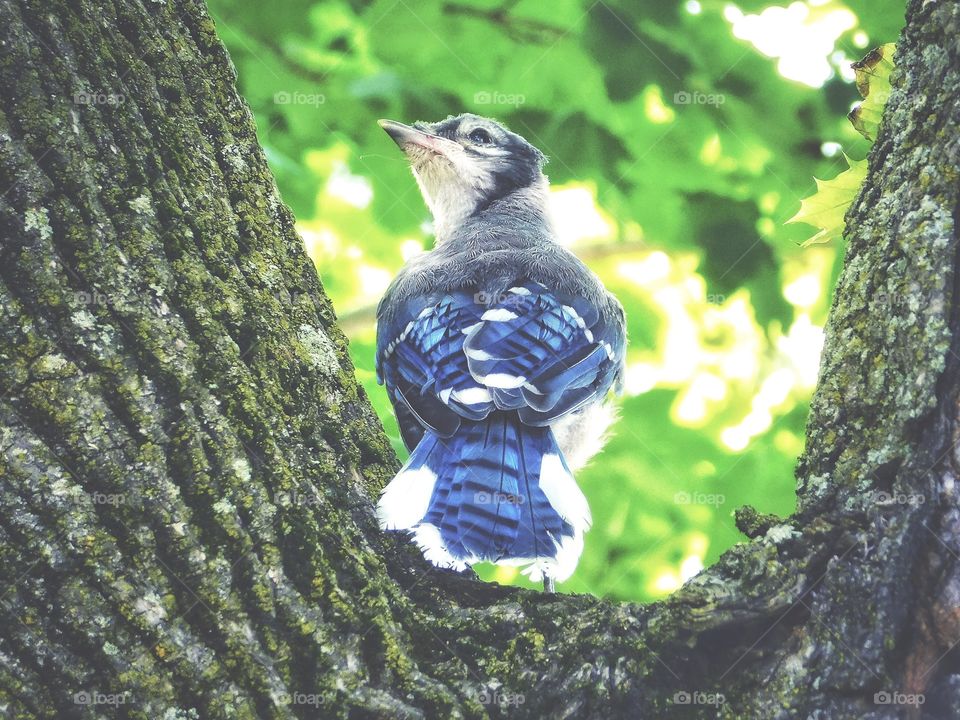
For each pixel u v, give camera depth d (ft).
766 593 15.35
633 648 15.65
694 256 43.83
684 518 41.29
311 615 15.42
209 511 15.39
